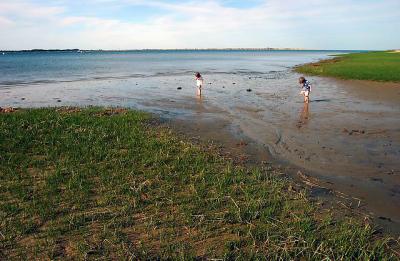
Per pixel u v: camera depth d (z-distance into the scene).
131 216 6.76
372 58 64.44
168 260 5.45
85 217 6.65
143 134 12.45
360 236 6.05
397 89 25.23
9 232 6.11
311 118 15.72
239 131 13.56
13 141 11.12
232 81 34.22
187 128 14.03
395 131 13.32
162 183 8.25
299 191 8.08
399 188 8.31
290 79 35.78
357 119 15.43
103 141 11.38
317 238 6.03
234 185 8.23
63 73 47.62
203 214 6.83
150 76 41.72
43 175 8.66
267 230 6.23
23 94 25.34
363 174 9.17
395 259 5.53
